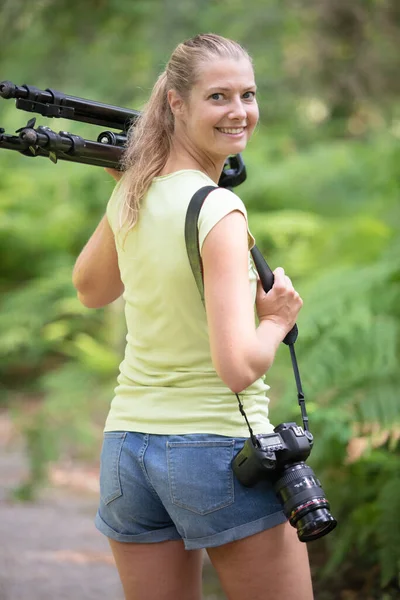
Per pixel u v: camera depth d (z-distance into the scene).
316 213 13.52
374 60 17.06
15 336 13.61
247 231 3.62
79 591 6.62
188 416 3.68
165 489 3.71
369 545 6.60
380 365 6.94
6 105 14.64
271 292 3.74
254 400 3.77
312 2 16.80
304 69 16.98
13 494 9.31
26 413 12.02
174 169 3.88
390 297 7.73
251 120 3.88
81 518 8.65
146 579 3.97
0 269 15.05
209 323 3.52
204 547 3.70
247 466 3.58
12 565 7.16
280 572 3.73
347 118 17.25
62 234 14.77
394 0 17.06
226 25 16.41
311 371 6.97
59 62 17.28
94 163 4.01
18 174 14.88
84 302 4.50
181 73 3.82
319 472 6.99
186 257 3.66
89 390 11.44
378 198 11.99
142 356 3.86
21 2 17.16
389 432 6.57
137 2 16.70
